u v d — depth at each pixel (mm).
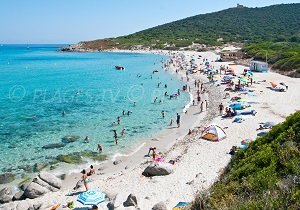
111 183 23906
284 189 9508
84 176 23203
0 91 65500
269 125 33406
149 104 51469
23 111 47625
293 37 155375
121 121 41531
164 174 24578
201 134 33625
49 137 35094
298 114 15539
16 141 33781
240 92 53188
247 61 97188
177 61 117938
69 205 20266
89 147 32125
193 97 55938
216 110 44281
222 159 26297
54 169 27109
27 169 27078
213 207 10797
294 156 12266
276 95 49625
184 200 19766
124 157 29672
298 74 68188
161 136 35438
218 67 89750
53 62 140000
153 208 18250
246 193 10930
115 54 182500
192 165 25781
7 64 131875
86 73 97125
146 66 112000
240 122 36062
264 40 167625
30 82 79188
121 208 18594
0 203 22250
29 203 21062
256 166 12812
